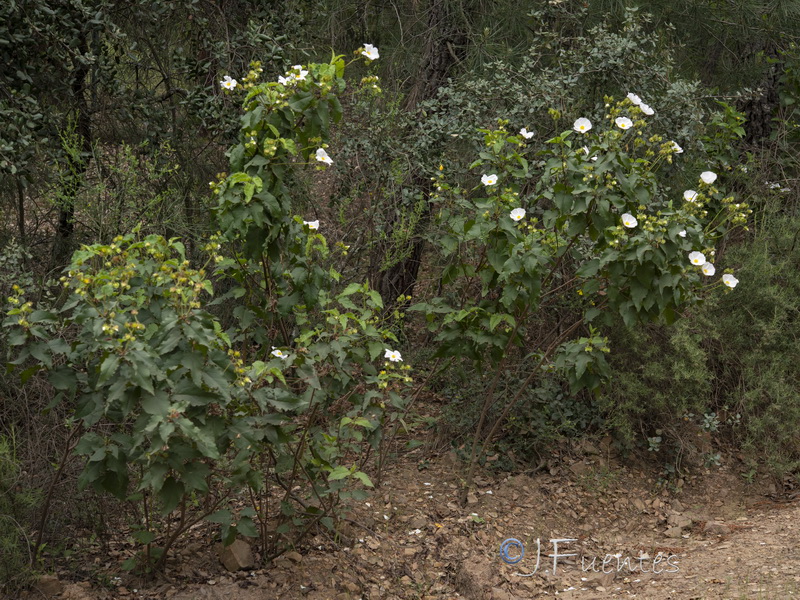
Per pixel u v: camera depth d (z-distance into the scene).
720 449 6.15
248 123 3.96
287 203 4.07
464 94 6.05
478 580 4.34
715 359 6.35
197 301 3.44
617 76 6.00
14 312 3.47
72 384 3.55
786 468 5.79
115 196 5.09
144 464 3.85
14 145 4.66
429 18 7.27
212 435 3.54
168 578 3.99
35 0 4.69
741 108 7.75
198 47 5.96
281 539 4.43
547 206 5.98
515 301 4.81
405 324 6.53
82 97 5.60
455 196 5.38
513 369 5.94
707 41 7.80
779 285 6.36
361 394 4.68
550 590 4.35
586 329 5.92
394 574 4.45
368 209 6.07
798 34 7.64
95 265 3.87
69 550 4.15
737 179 6.91
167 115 5.80
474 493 5.32
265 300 4.61
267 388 3.77
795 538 4.67
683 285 4.48
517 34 7.00
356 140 6.03
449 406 5.93
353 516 4.87
